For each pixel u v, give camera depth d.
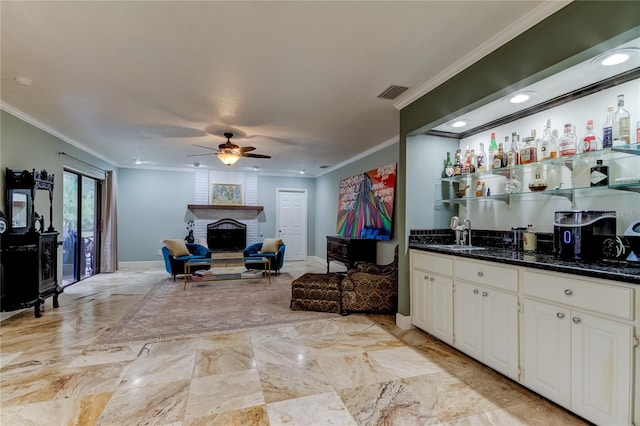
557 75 2.19
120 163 6.84
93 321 3.46
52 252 3.85
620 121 2.05
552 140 2.59
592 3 1.62
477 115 3.05
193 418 1.79
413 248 3.23
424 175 3.42
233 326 3.32
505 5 1.79
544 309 1.93
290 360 2.54
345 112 3.59
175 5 1.78
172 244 5.80
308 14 1.86
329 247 6.36
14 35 2.07
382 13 1.85
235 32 2.05
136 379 2.22
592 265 1.83
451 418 1.81
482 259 2.38
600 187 2.14
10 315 3.64
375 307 3.70
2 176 3.37
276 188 8.42
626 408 1.54
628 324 1.53
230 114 3.64
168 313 3.77
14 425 1.73
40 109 3.47
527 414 1.85
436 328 2.87
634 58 1.95
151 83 2.82
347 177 6.71
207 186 7.79
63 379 2.22
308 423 1.77
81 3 1.75
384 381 2.22
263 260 5.55
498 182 3.16
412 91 3.01
